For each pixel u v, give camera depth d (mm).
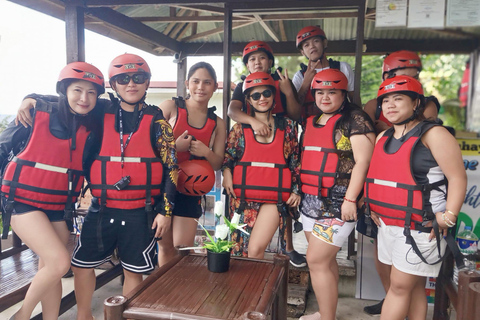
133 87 2129
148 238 2188
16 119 2113
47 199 2059
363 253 3186
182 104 2637
